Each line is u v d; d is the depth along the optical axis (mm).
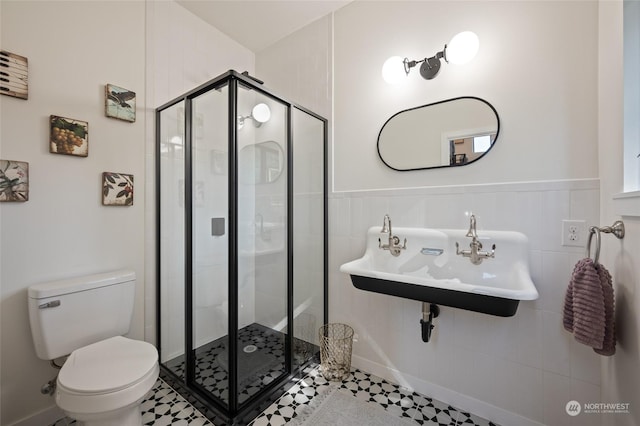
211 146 1653
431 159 1514
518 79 1297
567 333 1185
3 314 1231
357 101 1792
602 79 1088
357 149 1783
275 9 1915
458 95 1445
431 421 1354
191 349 1598
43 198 1339
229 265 1396
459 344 1436
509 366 1312
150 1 1754
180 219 1744
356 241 1770
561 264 1190
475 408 1393
